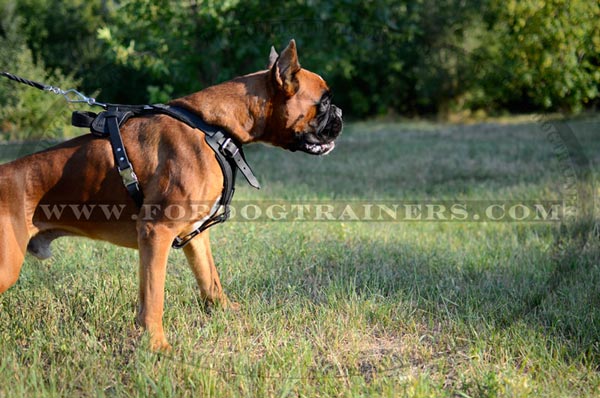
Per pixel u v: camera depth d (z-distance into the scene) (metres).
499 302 4.30
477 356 3.57
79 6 12.71
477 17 10.28
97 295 4.16
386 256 5.31
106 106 3.70
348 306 4.13
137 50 9.64
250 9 9.84
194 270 4.08
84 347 3.57
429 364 3.56
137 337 3.68
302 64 10.25
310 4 9.80
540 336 3.79
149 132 3.53
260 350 3.72
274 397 3.20
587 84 9.60
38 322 3.88
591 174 7.55
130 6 9.58
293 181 8.41
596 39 8.81
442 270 5.01
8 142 9.10
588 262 5.05
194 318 4.04
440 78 12.77
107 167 3.50
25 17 12.59
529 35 9.10
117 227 3.64
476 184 8.09
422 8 10.70
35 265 4.62
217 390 3.24
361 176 8.80
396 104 13.74
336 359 3.54
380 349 3.77
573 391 3.29
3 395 3.11
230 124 3.62
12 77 3.81
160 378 3.22
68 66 11.54
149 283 3.46
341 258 5.22
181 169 3.44
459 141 10.92
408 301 4.34
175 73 9.77
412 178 8.66
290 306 4.22
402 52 11.73
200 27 9.73
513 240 5.88
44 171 3.48
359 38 10.72
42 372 3.33
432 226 6.50
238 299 4.45
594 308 4.11
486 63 10.59
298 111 3.74
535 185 7.67
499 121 12.66
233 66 10.23
